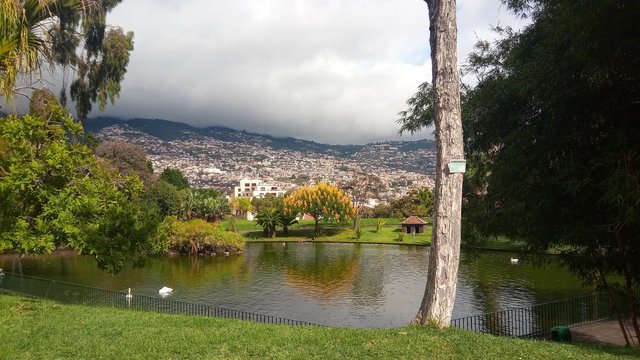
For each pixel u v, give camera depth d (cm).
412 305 2386
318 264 4016
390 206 9212
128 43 1761
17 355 612
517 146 957
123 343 674
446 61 724
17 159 1105
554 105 882
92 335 726
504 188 1020
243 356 596
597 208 867
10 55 778
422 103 1486
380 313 2212
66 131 1316
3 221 1006
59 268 3572
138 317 896
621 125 826
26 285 1661
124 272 3494
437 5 733
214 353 613
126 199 1330
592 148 864
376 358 579
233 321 868
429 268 739
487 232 1255
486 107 1177
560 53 850
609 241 893
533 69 891
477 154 1323
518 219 995
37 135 1190
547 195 884
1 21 749
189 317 912
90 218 1221
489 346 634
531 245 1057
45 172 1160
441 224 723
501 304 2247
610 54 712
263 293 2709
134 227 1255
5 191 998
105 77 1755
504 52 1305
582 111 849
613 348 749
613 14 686
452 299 726
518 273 3222
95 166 1356
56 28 1062
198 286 2936
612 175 752
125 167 5509
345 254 4788
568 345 704
